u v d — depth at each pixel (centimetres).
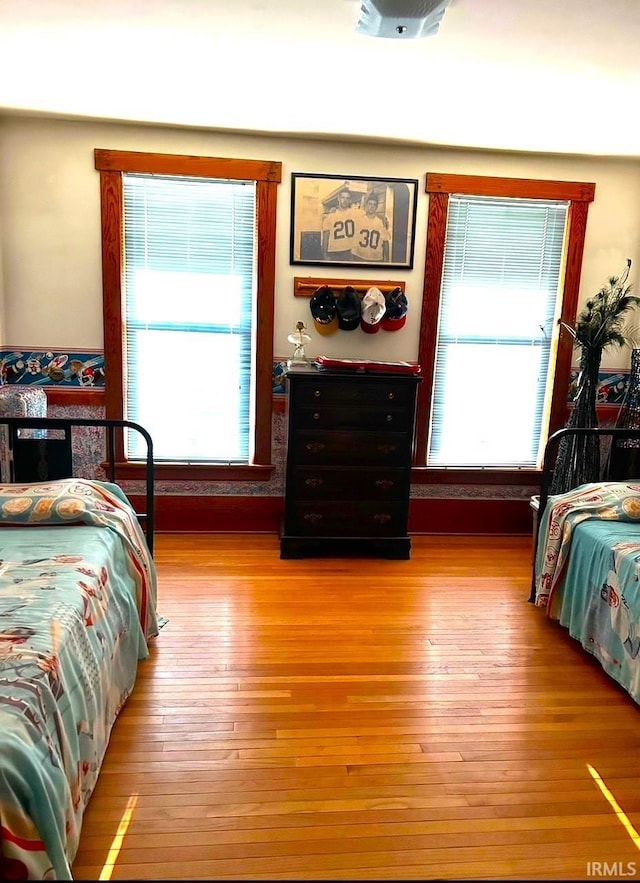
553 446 291
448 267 380
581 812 171
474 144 354
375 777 182
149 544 268
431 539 396
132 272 361
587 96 279
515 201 375
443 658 250
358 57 244
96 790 173
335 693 223
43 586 176
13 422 262
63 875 114
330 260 368
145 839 157
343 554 361
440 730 205
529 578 336
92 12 212
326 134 344
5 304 352
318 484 345
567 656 255
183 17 214
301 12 208
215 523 388
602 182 377
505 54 237
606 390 397
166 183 354
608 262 385
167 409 377
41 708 128
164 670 235
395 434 344
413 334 382
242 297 372
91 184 346
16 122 336
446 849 157
